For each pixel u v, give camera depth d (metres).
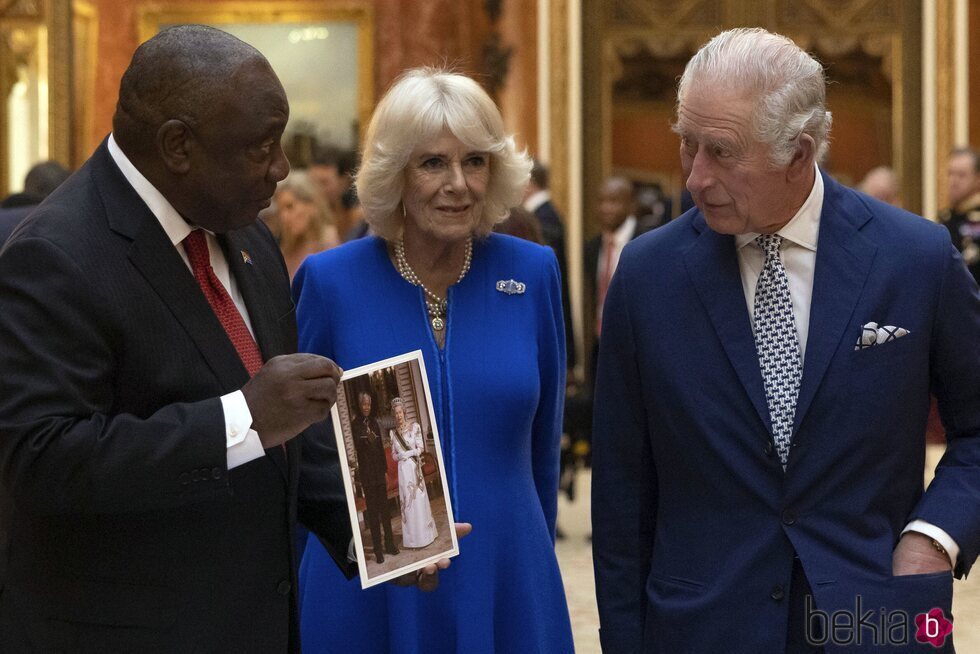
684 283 2.76
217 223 2.34
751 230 2.62
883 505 2.66
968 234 7.68
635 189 11.24
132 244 2.29
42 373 2.14
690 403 2.71
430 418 2.67
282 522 2.45
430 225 3.06
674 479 2.77
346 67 11.05
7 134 10.59
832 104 11.18
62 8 10.58
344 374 2.58
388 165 3.05
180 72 2.24
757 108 2.48
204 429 2.16
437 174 3.05
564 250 7.06
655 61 11.27
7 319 2.17
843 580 2.58
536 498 3.18
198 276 2.41
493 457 3.09
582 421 7.55
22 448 2.11
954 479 2.67
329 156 9.01
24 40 10.59
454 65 3.28
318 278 3.21
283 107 2.29
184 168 2.26
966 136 10.77
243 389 2.21
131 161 2.32
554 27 10.73
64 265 2.20
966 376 2.68
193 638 2.31
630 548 2.87
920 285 2.66
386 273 3.19
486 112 3.07
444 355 3.12
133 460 2.12
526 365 3.14
